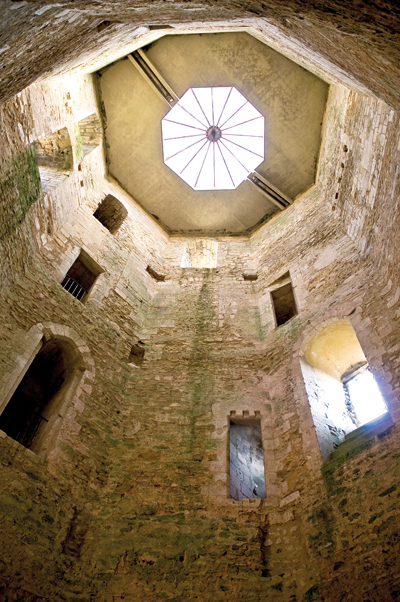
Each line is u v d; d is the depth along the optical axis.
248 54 12.82
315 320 9.21
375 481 6.02
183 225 15.19
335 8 4.04
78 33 5.31
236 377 9.29
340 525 5.95
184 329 10.73
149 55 12.88
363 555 5.43
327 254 10.71
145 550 6.45
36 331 7.85
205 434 8.16
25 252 8.31
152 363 9.73
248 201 14.92
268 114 13.77
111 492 7.25
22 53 4.46
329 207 12.05
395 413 6.46
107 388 8.60
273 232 13.91
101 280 10.45
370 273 8.78
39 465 6.64
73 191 10.95
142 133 13.98
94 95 13.02
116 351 9.46
